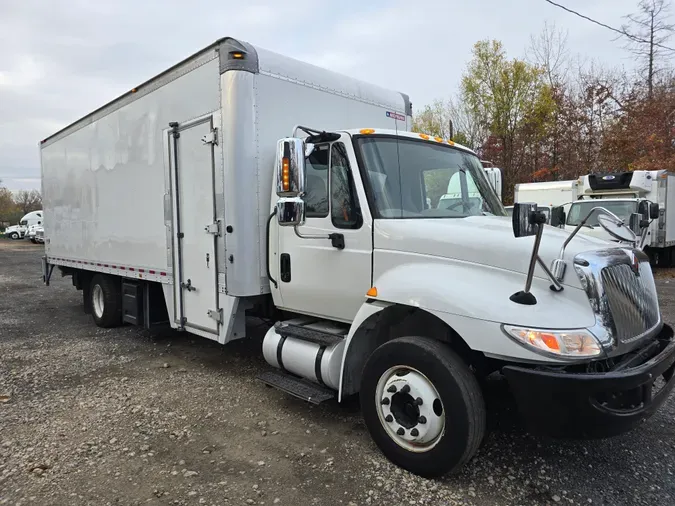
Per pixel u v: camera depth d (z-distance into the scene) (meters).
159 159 5.94
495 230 3.50
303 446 3.88
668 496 3.19
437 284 3.38
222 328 5.12
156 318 6.83
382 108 6.02
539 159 26.16
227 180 4.79
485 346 3.06
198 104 5.20
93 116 7.44
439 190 4.38
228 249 4.85
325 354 4.11
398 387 3.44
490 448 3.80
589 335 2.91
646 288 3.58
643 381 2.87
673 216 16.08
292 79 5.05
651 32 23.86
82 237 8.11
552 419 2.92
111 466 3.59
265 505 3.10
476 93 27.06
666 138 21.75
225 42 4.75
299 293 4.52
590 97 24.94
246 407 4.66
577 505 3.09
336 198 4.13
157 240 6.10
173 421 4.36
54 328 8.22
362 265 3.96
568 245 3.23
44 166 9.55
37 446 3.90
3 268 19.34
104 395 4.99
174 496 3.21
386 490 3.25
